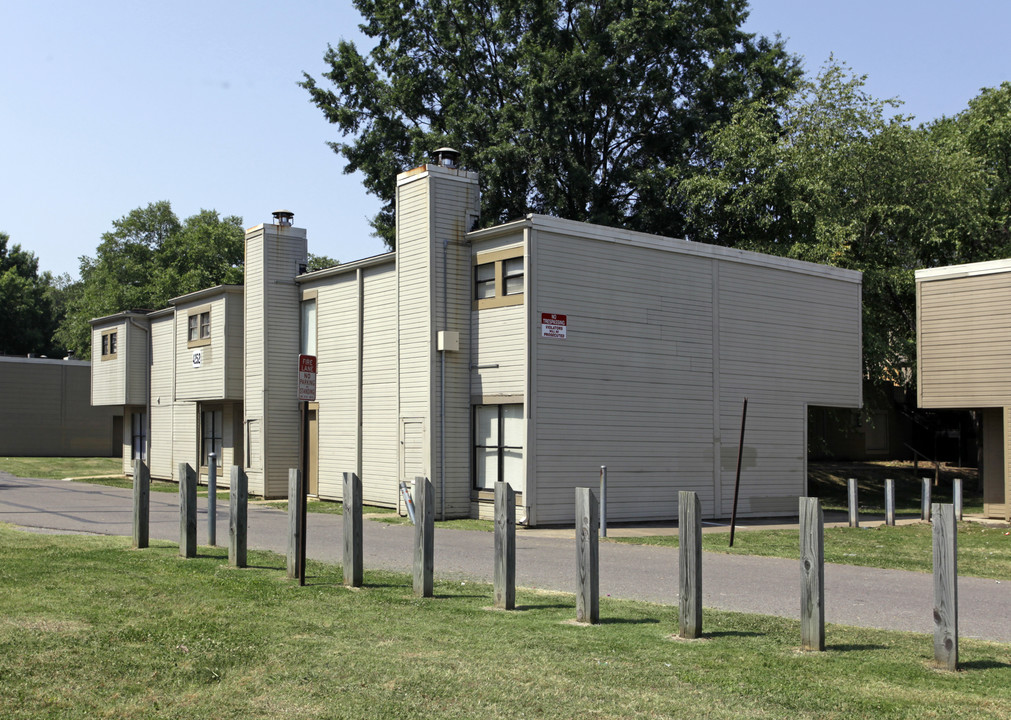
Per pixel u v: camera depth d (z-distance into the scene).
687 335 21.36
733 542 15.13
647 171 34.03
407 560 12.34
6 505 19.56
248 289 26.45
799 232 31.78
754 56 37.16
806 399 23.91
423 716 5.57
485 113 34.59
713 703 5.75
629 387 20.19
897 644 7.36
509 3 34.31
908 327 31.89
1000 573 12.37
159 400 33.06
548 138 32.44
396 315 22.31
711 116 35.06
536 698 5.86
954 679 6.29
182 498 11.48
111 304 66.31
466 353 20.41
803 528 7.18
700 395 21.50
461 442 20.23
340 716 5.59
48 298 74.62
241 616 8.05
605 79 33.50
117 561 10.82
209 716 5.61
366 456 23.20
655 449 20.53
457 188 20.61
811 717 5.50
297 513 10.19
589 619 8.02
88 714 5.63
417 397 20.33
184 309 30.98
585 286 19.59
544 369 18.81
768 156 31.14
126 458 35.47
